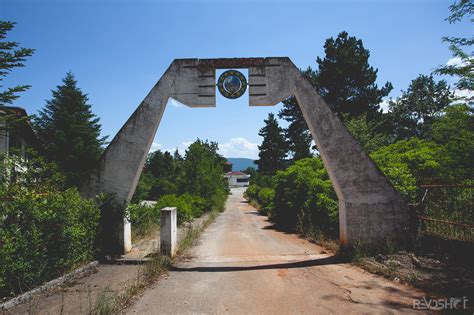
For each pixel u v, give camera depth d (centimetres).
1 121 596
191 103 827
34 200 586
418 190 852
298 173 1463
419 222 765
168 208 815
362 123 1822
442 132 729
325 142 793
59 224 619
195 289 577
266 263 754
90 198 808
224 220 1969
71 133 2395
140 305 504
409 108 3350
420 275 595
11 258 511
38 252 558
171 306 500
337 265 721
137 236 1064
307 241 1091
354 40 2881
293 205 1432
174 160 5594
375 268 658
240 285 597
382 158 1113
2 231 518
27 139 1535
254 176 5444
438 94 3306
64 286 583
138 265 713
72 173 2112
